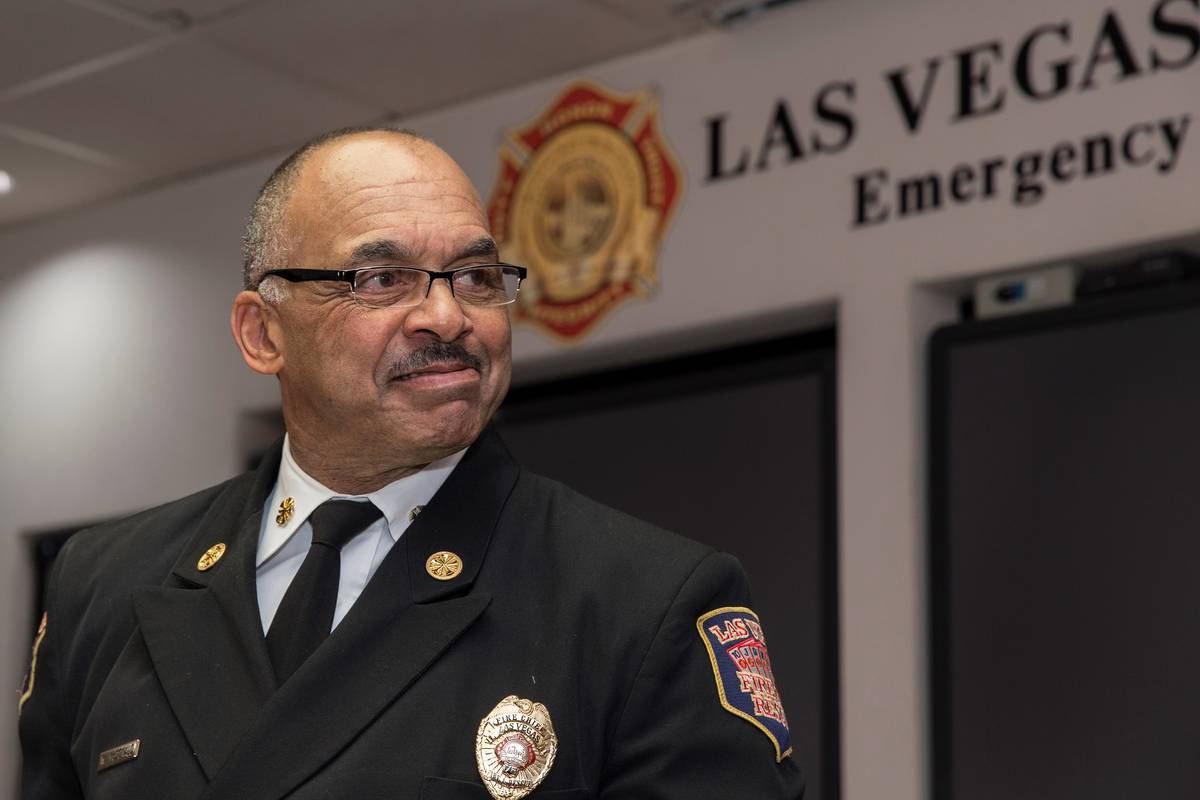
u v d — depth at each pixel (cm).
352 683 154
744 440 490
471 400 164
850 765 443
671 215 500
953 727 431
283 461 176
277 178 173
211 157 617
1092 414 419
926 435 449
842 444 457
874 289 455
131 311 650
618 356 523
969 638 432
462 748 150
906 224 451
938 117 448
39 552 683
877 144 459
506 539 165
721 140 492
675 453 505
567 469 531
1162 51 411
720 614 161
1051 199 425
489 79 538
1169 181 406
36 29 507
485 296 167
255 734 151
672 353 519
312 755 150
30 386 680
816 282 466
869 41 464
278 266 169
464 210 166
